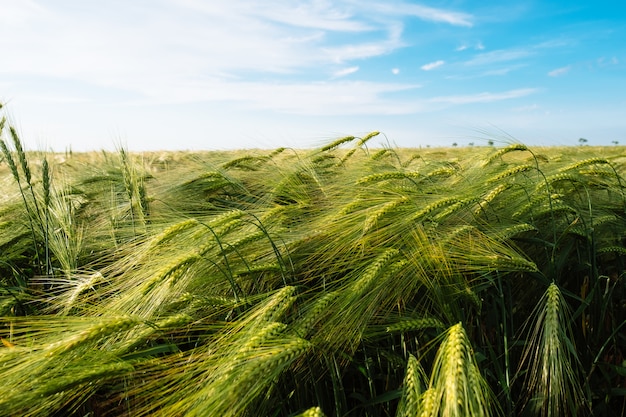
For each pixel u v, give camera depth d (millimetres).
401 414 2156
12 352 1907
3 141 4039
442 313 3020
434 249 2871
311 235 3330
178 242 2980
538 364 2867
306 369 2766
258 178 5816
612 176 4645
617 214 4461
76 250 4020
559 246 3883
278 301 2365
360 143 6562
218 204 5227
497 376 2764
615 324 3523
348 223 3240
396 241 3104
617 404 3229
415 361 2303
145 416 2145
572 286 4090
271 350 1899
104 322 2002
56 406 2068
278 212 3613
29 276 4516
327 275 3221
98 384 2154
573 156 5758
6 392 1766
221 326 2447
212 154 7285
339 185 4449
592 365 2951
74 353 2002
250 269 2910
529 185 4258
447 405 1786
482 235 3219
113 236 4020
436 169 5258
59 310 3336
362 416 2947
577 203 4453
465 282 3031
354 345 2705
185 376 2090
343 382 3254
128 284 2701
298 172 5477
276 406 2598
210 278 2920
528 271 2994
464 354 1981
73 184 5789
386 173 4023
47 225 4004
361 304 2637
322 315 2496
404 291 3045
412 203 3283
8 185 5898
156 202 5121
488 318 3338
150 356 2334
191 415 1689
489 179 3947
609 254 4215
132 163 4941
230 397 1698
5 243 4492
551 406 2547
